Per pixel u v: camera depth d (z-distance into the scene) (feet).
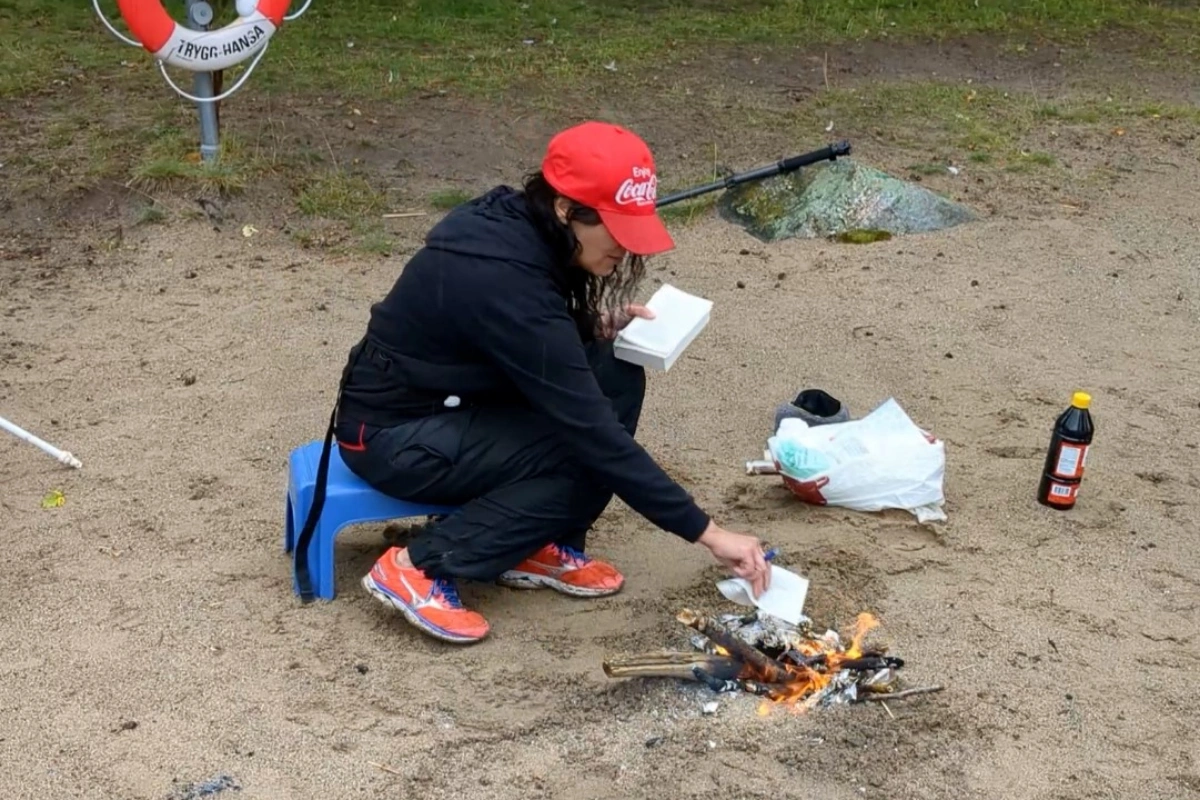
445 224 10.33
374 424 11.00
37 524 12.85
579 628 11.36
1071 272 20.83
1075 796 9.48
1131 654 11.19
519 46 32.73
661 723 10.12
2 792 9.24
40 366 16.69
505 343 9.97
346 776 9.50
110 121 25.13
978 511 13.50
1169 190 24.88
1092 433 13.32
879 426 13.52
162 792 9.29
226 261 20.42
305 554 11.50
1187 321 19.08
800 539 12.75
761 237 22.38
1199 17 40.70
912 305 19.40
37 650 10.83
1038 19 39.09
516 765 9.64
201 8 21.91
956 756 9.84
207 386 16.21
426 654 10.94
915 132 27.68
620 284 11.07
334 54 30.71
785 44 34.42
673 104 28.78
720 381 16.70
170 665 10.69
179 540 12.62
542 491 10.85
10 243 20.80
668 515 10.19
